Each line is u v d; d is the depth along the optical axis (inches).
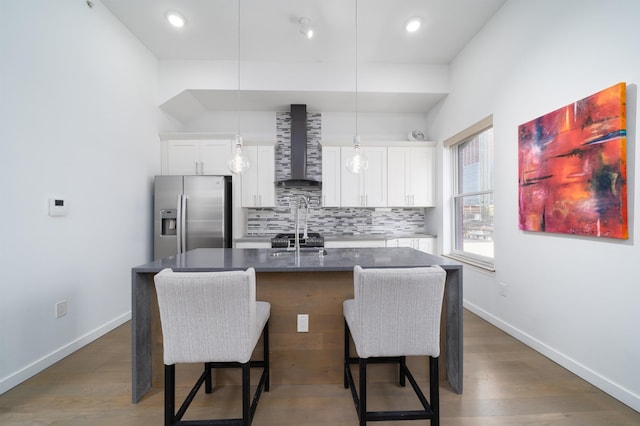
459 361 65.7
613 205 62.4
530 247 88.5
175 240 128.2
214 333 49.6
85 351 87.4
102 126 101.0
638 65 58.9
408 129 171.0
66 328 85.3
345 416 59.7
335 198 157.8
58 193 83.5
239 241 143.4
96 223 97.8
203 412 61.3
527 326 89.7
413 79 140.2
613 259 64.1
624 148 60.9
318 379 71.7
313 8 102.5
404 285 50.3
